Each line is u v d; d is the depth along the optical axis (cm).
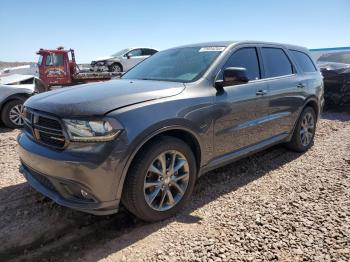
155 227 322
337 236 299
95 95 315
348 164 489
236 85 402
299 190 400
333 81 965
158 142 314
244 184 423
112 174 285
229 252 279
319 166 486
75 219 335
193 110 342
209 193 396
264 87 443
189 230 314
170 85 355
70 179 283
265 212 345
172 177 334
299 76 530
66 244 297
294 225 318
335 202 365
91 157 278
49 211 349
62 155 286
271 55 486
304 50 585
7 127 802
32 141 329
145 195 312
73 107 293
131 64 2027
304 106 538
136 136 293
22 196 382
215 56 403
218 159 390
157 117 309
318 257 272
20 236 305
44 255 283
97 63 1914
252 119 426
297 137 536
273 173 462
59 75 1454
